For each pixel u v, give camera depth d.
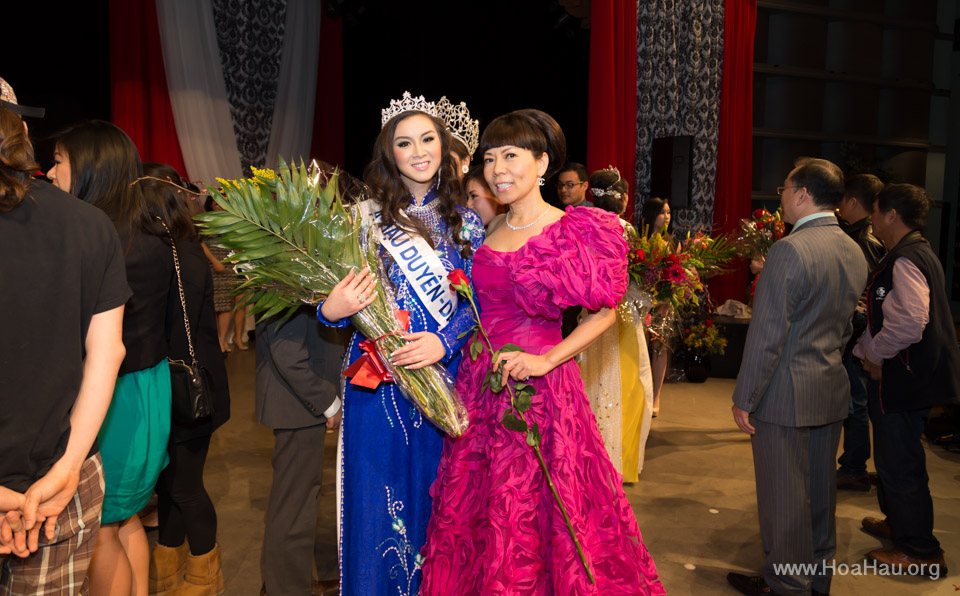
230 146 6.64
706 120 6.91
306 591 2.05
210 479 3.33
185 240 2.12
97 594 1.79
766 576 2.22
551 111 8.96
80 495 1.36
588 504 1.82
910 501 2.52
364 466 1.90
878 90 9.68
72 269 1.26
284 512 2.02
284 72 7.14
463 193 2.06
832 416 2.16
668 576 2.50
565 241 1.75
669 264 3.08
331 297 1.73
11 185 1.18
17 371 1.20
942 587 2.44
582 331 1.80
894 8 9.63
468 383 1.92
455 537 1.81
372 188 1.93
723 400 5.05
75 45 6.39
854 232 3.40
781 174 9.12
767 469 2.17
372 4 8.05
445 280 1.91
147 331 1.83
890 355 2.44
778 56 8.97
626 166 6.36
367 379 1.78
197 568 2.20
